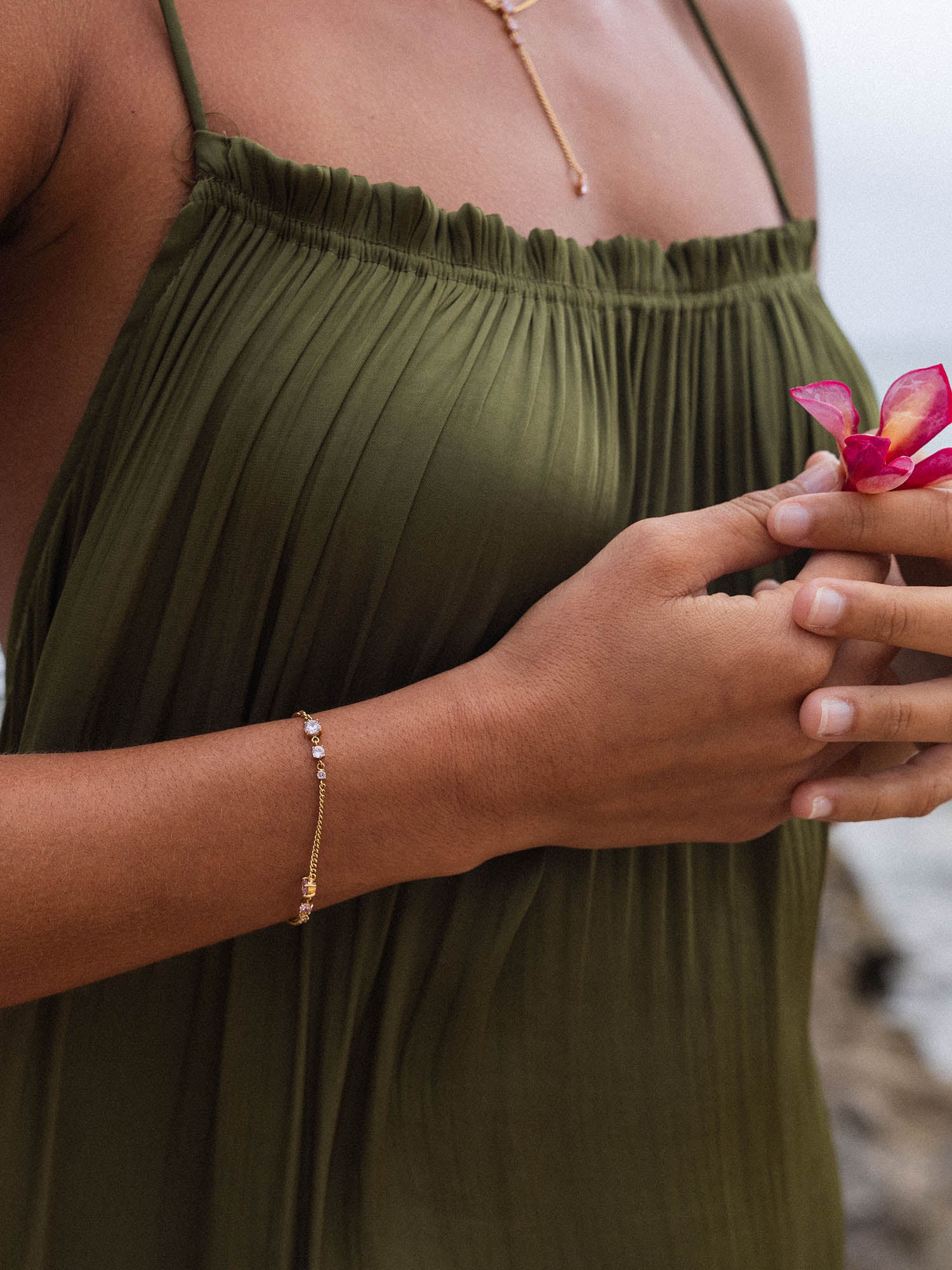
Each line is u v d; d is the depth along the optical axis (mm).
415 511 485
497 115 536
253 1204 500
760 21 652
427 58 528
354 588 490
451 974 514
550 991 524
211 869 449
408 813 461
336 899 468
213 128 488
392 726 462
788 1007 576
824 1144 604
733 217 591
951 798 506
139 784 448
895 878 2551
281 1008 503
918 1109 1516
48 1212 493
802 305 575
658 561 473
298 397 480
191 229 481
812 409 482
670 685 469
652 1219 535
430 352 494
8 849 432
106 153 474
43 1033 493
